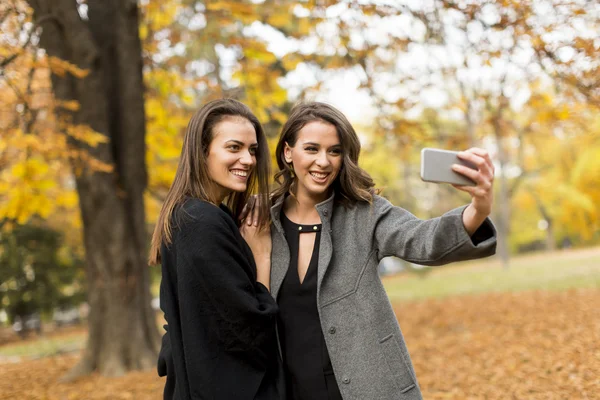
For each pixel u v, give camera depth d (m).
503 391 4.82
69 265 15.85
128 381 6.30
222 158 2.13
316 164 2.17
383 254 2.12
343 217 2.25
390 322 2.12
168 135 7.78
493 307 10.34
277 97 7.42
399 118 7.75
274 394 2.03
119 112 6.87
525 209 33.16
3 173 6.29
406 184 29.70
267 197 2.29
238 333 1.94
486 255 1.77
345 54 6.88
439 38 6.08
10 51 5.21
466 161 1.65
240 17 6.58
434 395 5.04
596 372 4.87
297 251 2.25
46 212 6.33
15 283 15.00
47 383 6.74
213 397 1.90
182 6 7.95
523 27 4.82
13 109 5.91
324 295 2.12
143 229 7.07
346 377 2.05
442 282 19.38
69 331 16.95
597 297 9.59
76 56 6.44
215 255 1.94
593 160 22.39
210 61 8.76
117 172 6.88
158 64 8.05
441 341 7.75
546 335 6.95
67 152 5.60
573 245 38.59
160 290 2.11
